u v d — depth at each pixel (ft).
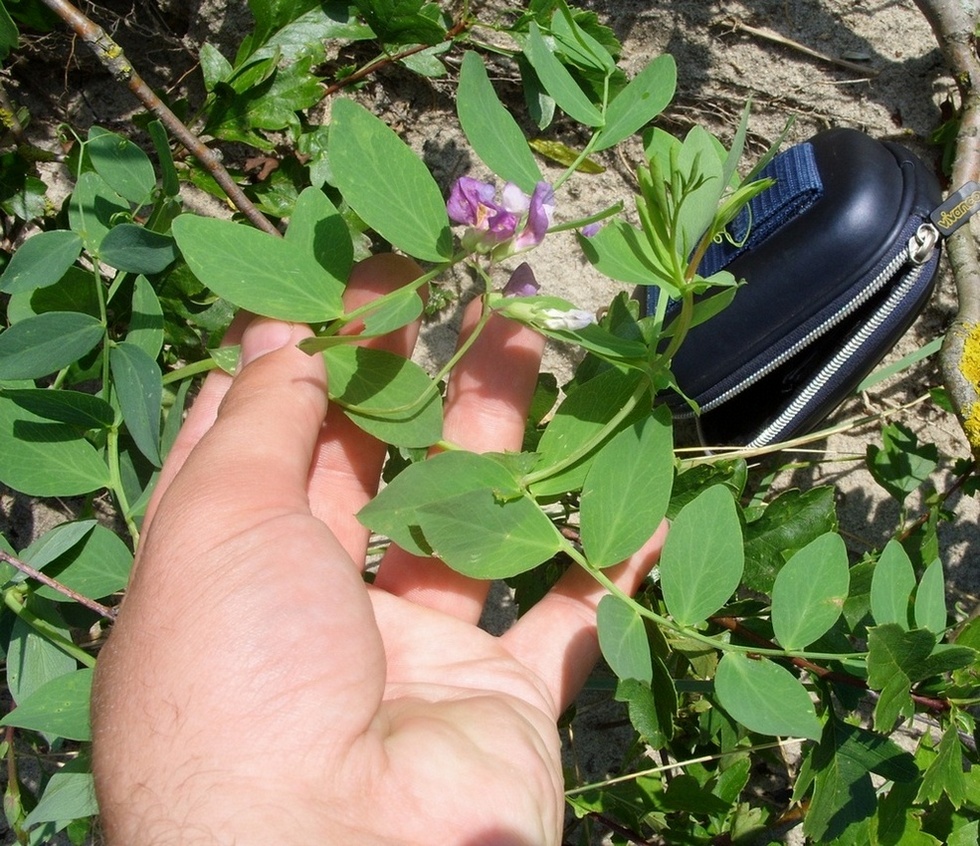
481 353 0.94
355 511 0.92
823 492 0.95
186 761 0.66
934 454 1.16
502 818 0.72
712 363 1.12
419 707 0.79
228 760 0.66
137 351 0.81
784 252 1.09
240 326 0.89
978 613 1.01
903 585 0.82
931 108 1.23
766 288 1.09
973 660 0.76
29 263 0.81
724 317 1.11
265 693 0.67
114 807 0.67
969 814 0.97
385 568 0.93
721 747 1.11
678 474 0.95
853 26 1.23
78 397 0.81
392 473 1.06
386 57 1.07
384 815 0.68
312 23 1.04
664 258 0.73
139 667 0.69
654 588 1.04
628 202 1.26
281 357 0.78
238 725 0.67
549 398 1.03
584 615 0.91
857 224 1.06
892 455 1.16
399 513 0.76
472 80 0.79
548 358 1.28
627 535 0.78
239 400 0.76
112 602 1.15
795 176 1.11
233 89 1.03
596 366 1.01
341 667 0.69
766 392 1.20
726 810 1.02
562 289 1.27
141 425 0.81
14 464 0.82
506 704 0.81
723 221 0.73
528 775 0.75
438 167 1.25
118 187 0.85
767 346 1.10
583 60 0.91
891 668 0.76
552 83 0.83
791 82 1.24
